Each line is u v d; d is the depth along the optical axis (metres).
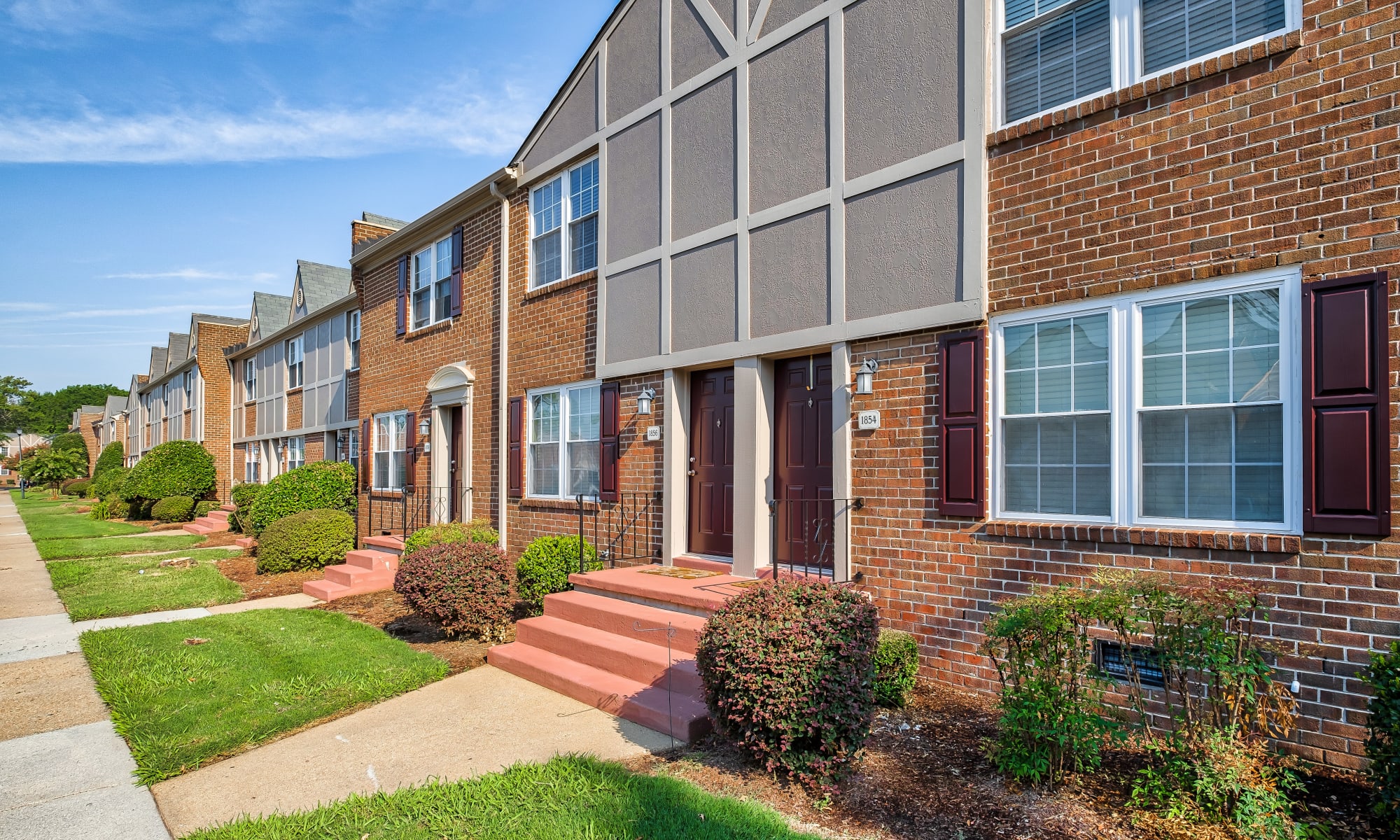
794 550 6.94
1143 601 4.04
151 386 39.25
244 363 27.53
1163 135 4.72
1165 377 4.73
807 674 3.95
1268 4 4.42
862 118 6.27
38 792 4.29
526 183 10.59
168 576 11.78
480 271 11.64
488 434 11.30
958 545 5.56
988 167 5.51
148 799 4.19
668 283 8.08
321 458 19.20
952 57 5.69
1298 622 4.09
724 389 7.76
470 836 3.55
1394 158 3.88
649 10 8.55
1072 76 5.24
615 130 8.97
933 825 3.60
